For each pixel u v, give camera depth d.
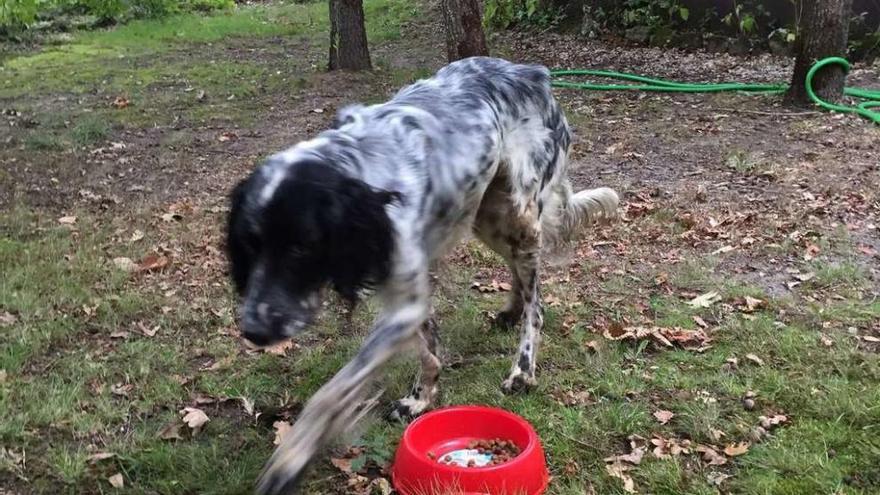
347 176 1.21
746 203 2.83
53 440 1.58
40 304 2.12
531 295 1.75
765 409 1.64
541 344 1.91
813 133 3.64
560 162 1.79
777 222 2.62
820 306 2.07
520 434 1.47
